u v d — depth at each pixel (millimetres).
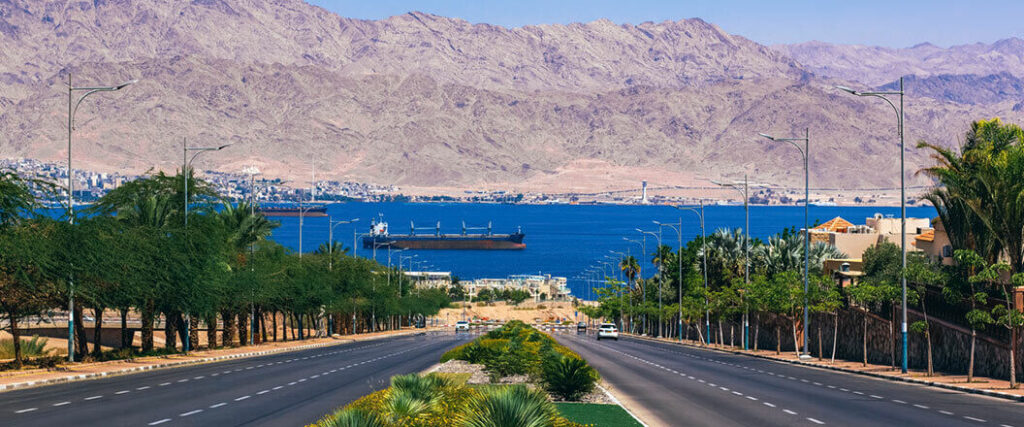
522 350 81125
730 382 81250
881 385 79312
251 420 50719
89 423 48875
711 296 168000
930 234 147250
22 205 84500
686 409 58844
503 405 37625
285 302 174875
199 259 115125
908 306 103062
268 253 162375
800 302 118375
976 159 94688
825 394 70000
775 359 124938
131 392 67062
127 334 119500
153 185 120688
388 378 80438
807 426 51062
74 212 92938
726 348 164625
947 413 57375
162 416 52188
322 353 133875
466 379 78062
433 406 46406
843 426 51094
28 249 82375
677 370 97750
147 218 117375
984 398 67438
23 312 95875
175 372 89938
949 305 92688
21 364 91750
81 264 88562
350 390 68750
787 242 171125
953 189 96500
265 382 76438
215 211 131500
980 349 85625
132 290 99500
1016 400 66188
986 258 96375
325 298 183500
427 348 150000
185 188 119125
